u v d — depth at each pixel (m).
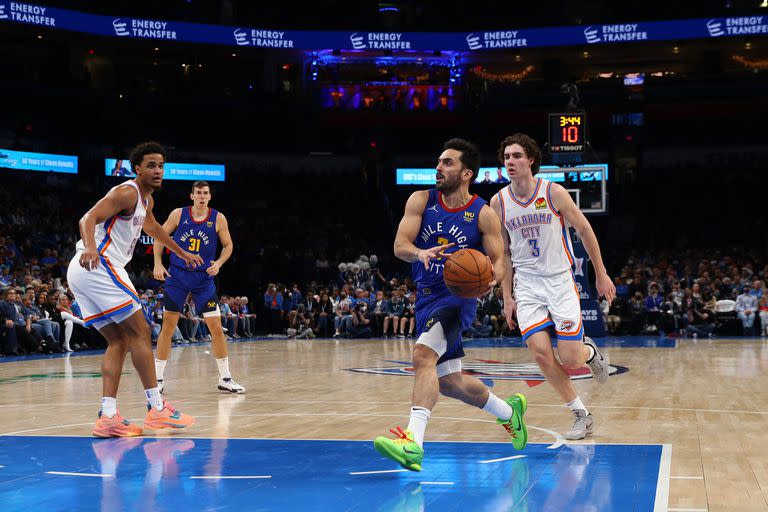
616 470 3.85
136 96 26.67
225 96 27.88
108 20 24.69
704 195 27.14
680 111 28.28
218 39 26.16
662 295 19.27
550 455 4.29
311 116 28.83
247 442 4.78
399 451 3.69
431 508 3.15
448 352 4.20
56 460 4.21
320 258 25.23
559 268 4.96
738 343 15.29
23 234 20.55
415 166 29.22
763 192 26.75
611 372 9.34
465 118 28.95
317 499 3.31
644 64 29.72
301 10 28.62
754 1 27.73
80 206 24.45
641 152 28.56
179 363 11.64
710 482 3.57
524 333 4.98
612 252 25.66
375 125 29.11
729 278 19.89
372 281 22.77
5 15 22.62
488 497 3.33
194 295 7.73
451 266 3.93
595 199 16.52
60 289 16.16
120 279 5.17
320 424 5.53
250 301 23.77
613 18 28.73
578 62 30.08
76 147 25.45
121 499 3.30
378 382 8.63
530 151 4.91
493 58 29.25
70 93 25.41
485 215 4.18
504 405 4.35
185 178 26.77
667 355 12.15
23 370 10.48
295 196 27.91
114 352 5.18
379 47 27.06
